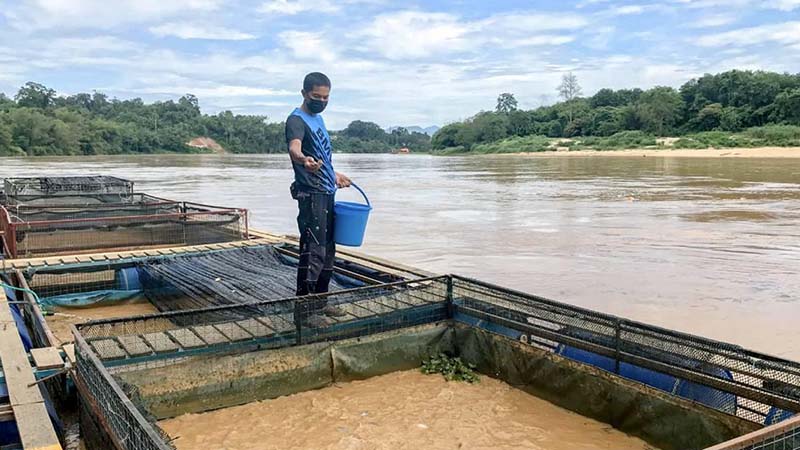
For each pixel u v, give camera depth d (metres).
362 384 5.03
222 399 4.55
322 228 5.23
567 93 129.25
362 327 5.15
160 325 4.74
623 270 10.68
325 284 5.45
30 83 128.12
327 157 5.20
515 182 34.84
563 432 4.20
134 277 7.62
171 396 4.39
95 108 143.75
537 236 14.59
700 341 3.95
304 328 4.90
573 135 104.06
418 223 17.06
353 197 25.86
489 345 5.27
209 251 8.43
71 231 9.09
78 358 4.06
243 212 10.00
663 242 13.61
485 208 21.00
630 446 4.04
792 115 78.19
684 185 29.88
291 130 4.99
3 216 9.10
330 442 3.96
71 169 50.62
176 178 40.75
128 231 9.43
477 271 10.66
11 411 3.57
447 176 42.66
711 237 14.20
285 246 8.87
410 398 4.72
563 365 4.65
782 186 28.33
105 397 3.28
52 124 97.56
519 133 114.56
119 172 48.28
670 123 90.94
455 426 4.23
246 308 4.76
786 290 9.24
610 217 18.03
